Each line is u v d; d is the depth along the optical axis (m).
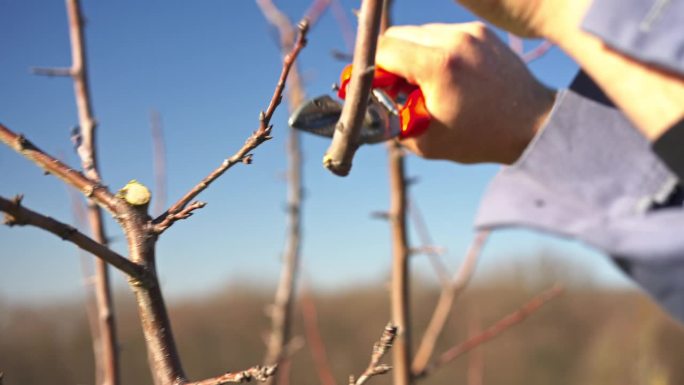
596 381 12.49
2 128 0.92
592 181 0.78
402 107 1.00
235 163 0.87
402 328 1.94
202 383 0.85
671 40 0.63
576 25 0.70
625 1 0.66
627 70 0.67
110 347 1.86
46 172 0.91
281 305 2.52
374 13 0.85
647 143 0.79
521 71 0.98
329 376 2.75
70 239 0.79
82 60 1.77
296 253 2.55
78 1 1.79
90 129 1.76
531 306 2.21
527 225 0.73
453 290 2.27
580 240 0.68
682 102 0.64
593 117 0.82
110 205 0.89
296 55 0.84
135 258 0.87
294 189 2.54
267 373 0.82
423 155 1.01
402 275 1.94
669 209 0.71
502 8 0.75
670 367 6.03
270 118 0.85
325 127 1.01
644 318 6.29
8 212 0.75
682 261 0.63
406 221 1.95
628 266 0.66
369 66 0.87
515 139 0.97
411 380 1.96
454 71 0.95
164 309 0.88
